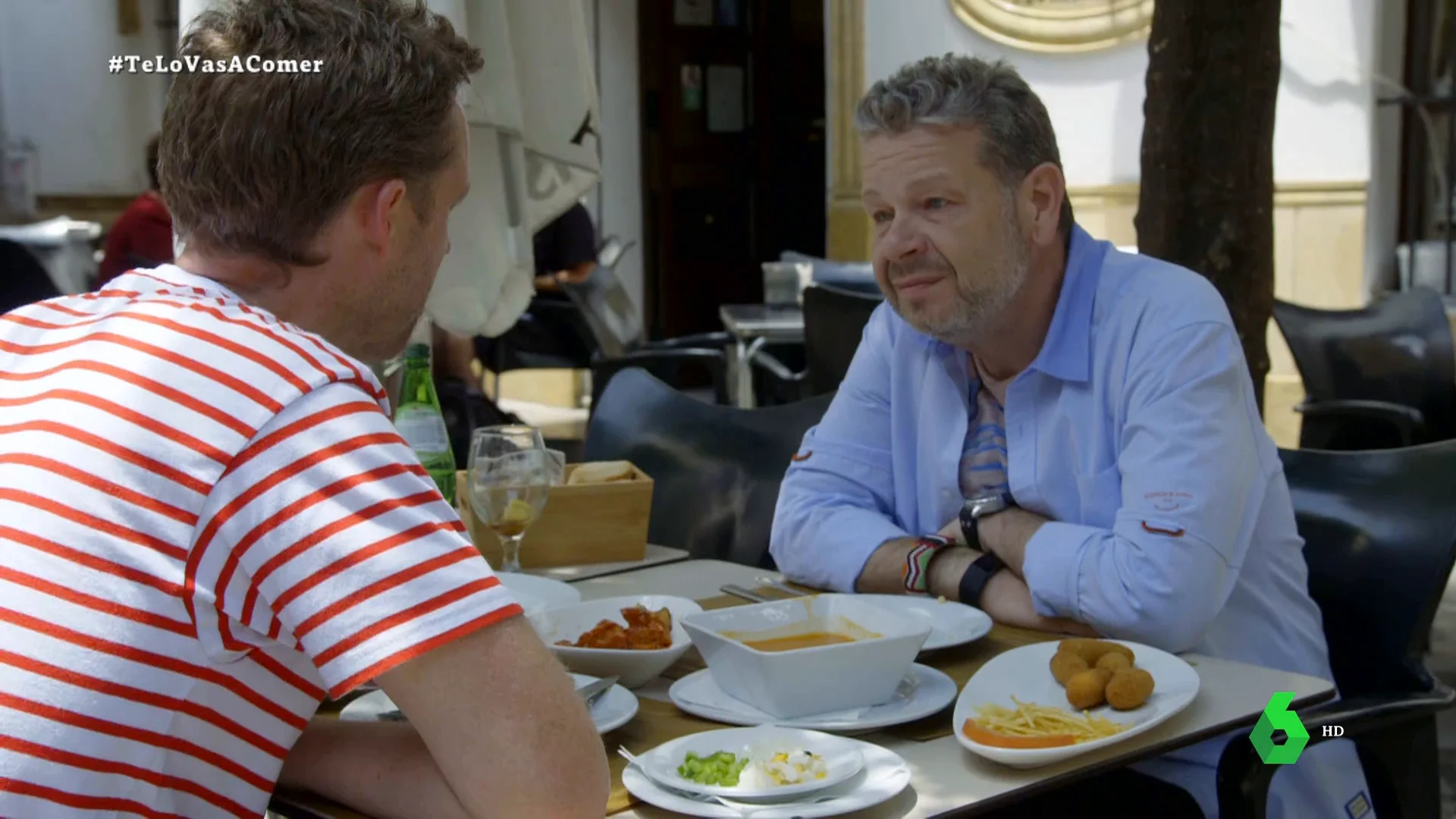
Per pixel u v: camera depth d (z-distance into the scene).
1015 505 1.80
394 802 1.02
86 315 0.97
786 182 9.91
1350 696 1.68
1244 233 2.60
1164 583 1.52
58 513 0.86
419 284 1.03
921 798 1.04
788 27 9.74
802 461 1.94
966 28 6.63
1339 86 6.17
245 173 0.95
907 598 1.59
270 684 0.92
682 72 9.34
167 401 0.87
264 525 0.86
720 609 1.45
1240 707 1.23
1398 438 3.79
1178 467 1.58
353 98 0.95
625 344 5.32
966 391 1.86
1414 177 6.45
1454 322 5.78
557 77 2.03
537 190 2.15
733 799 1.00
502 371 6.07
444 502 0.92
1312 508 1.74
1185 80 2.57
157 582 0.86
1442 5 6.25
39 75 9.12
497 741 0.88
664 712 1.26
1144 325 1.66
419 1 1.07
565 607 1.44
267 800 0.96
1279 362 6.31
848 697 1.21
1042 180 1.71
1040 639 1.54
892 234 1.70
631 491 1.94
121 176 9.32
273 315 0.97
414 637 0.86
